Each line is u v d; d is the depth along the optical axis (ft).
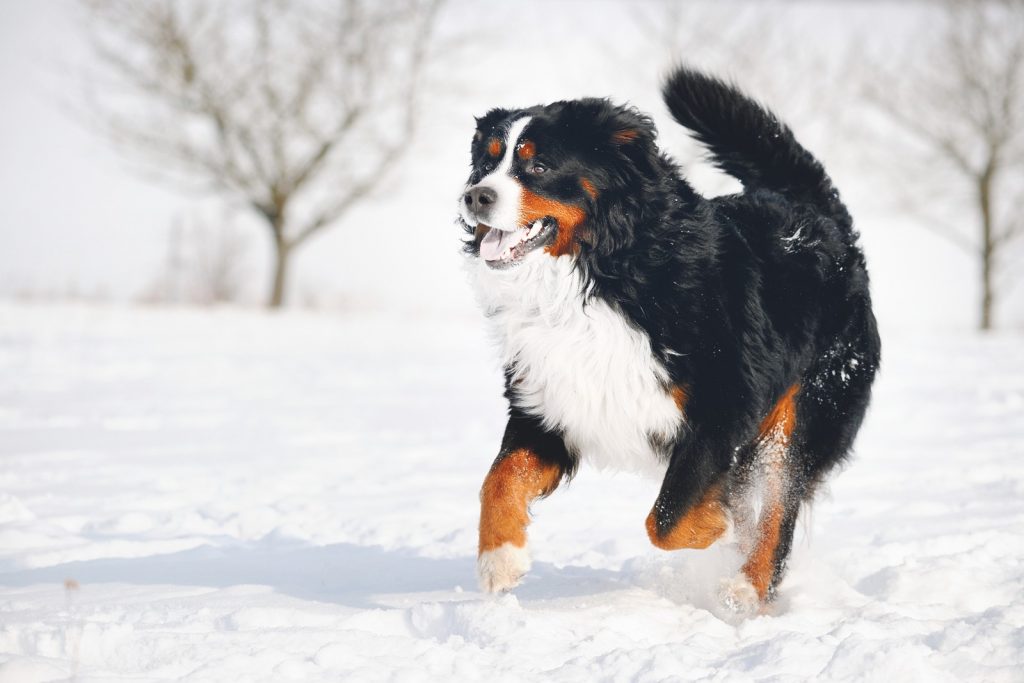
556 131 21.99
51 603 19.53
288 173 134.72
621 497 32.37
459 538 26.63
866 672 15.21
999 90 136.77
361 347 82.64
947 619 18.90
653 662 15.79
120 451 39.81
